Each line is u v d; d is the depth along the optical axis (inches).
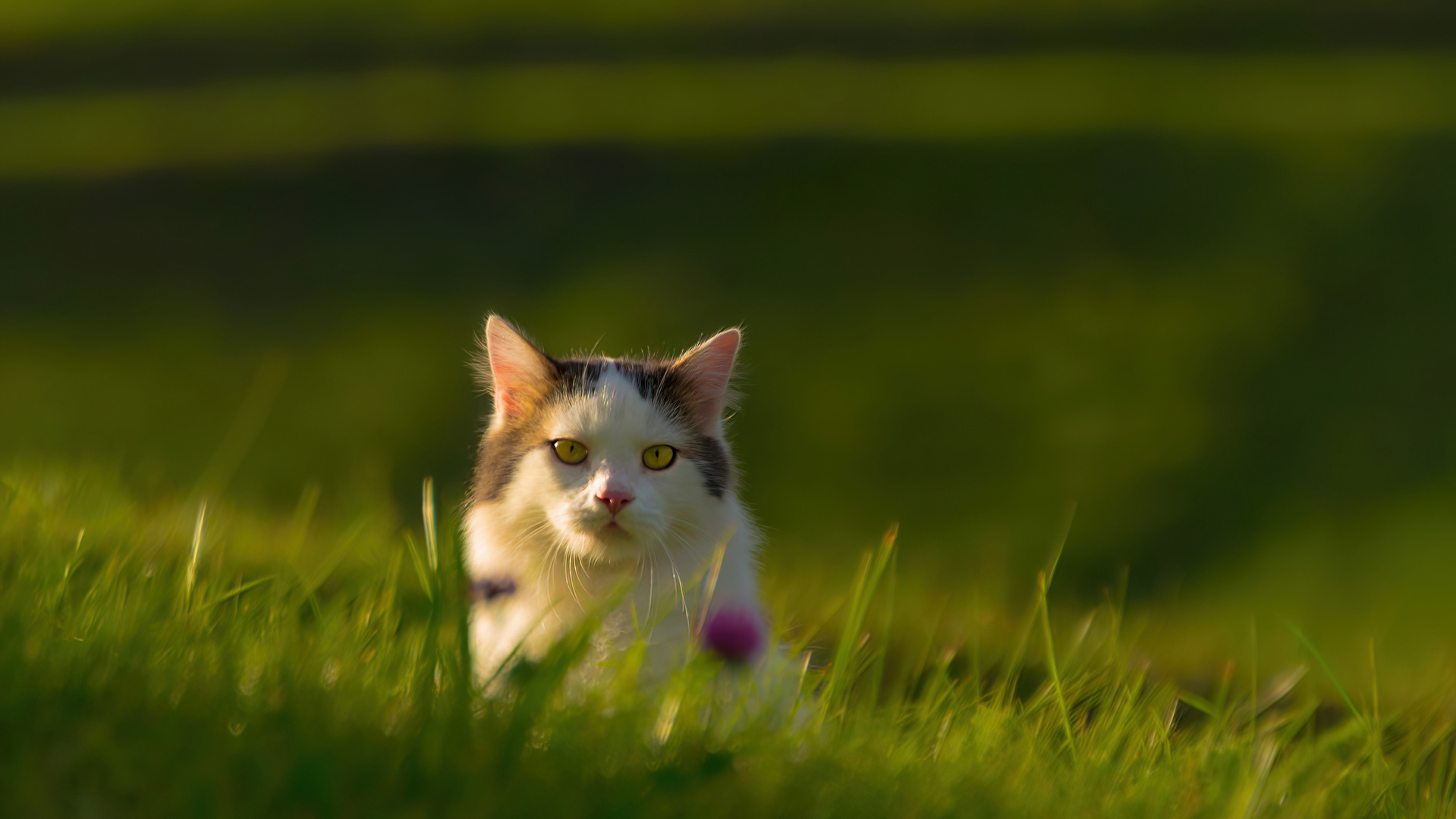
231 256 946.7
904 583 276.2
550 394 159.3
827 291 914.7
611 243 978.7
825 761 102.7
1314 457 744.3
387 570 144.3
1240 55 1315.2
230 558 184.4
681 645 138.7
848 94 1228.5
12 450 662.5
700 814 90.4
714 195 1027.9
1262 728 142.3
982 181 1014.4
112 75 1363.2
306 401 786.8
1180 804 115.4
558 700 107.5
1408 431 756.6
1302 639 138.6
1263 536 690.8
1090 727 135.7
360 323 870.4
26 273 901.8
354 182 1042.1
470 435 773.9
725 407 181.9
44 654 97.4
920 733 123.4
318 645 113.5
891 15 1542.8
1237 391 804.0
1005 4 1545.3
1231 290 885.8
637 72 1341.0
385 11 1573.6
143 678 96.9
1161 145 1037.2
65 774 83.7
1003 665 212.1
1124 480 743.7
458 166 1067.3
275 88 1294.3
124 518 177.2
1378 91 1146.7
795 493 746.2
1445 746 150.3
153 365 800.9
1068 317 875.4
